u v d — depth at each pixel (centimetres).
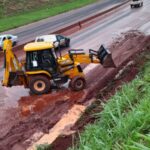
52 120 1741
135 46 3094
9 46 2133
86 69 2538
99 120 1262
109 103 1293
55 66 2139
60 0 8050
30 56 2116
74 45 3591
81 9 7056
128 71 2188
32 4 7344
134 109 1062
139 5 5941
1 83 2444
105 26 4531
